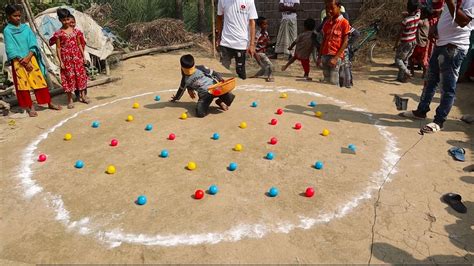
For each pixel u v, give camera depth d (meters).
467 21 5.66
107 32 11.75
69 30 7.71
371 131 6.58
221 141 6.16
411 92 8.81
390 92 8.80
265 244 3.96
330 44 8.66
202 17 14.41
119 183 5.04
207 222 4.27
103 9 13.37
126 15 13.98
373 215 4.41
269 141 6.14
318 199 4.68
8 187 5.05
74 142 6.28
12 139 6.51
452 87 6.25
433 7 9.31
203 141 6.17
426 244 3.96
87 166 5.48
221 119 7.04
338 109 7.62
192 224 4.25
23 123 7.19
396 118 7.16
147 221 4.31
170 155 5.73
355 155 5.75
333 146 6.02
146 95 8.59
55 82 9.30
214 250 3.89
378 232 4.13
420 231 4.15
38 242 4.05
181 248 3.92
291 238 4.05
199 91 7.01
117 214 4.44
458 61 6.09
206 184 4.99
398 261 3.74
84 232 4.18
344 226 4.23
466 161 5.58
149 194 4.79
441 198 4.71
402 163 5.53
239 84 9.32
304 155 5.72
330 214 4.42
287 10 12.10
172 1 14.83
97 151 5.92
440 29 6.14
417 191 4.86
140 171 5.31
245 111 7.43
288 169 5.34
